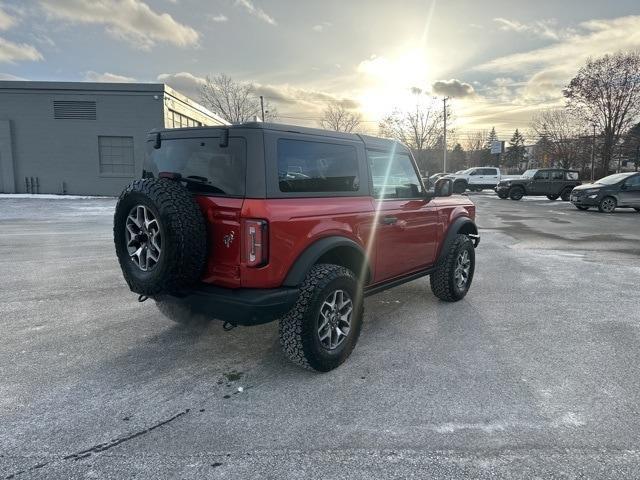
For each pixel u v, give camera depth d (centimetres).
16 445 242
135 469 224
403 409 285
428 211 463
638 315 486
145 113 2038
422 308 506
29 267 682
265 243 289
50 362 349
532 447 246
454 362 358
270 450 242
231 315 295
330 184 347
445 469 226
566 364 356
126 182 2086
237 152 299
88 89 2009
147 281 302
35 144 2036
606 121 3819
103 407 283
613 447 246
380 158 403
